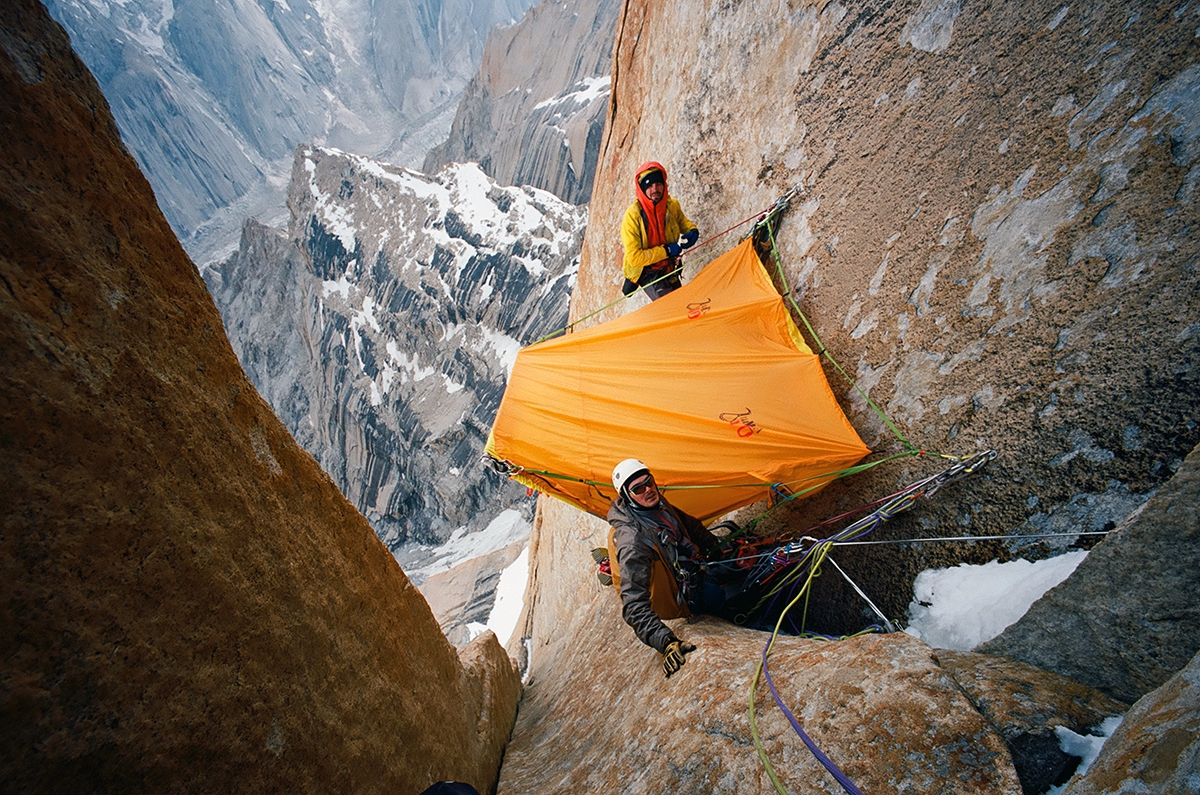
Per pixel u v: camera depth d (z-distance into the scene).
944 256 4.00
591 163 148.38
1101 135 3.16
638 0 10.60
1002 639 2.26
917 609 3.32
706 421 4.61
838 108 5.45
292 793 1.94
